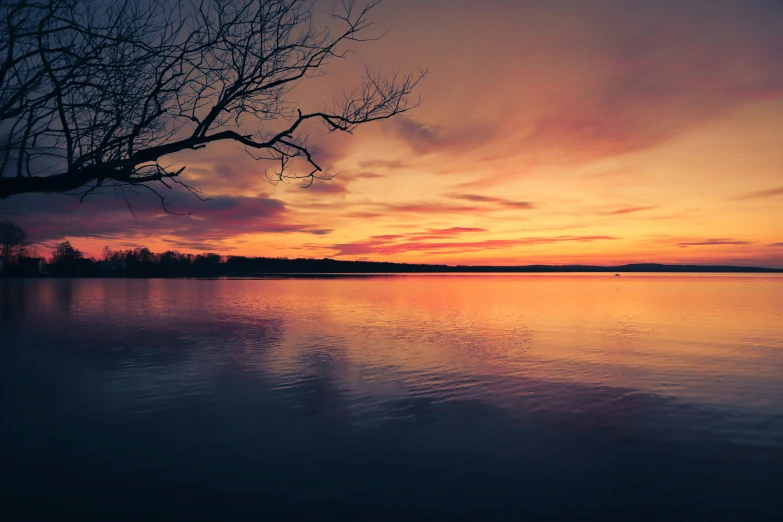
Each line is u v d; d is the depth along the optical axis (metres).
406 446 11.53
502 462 10.57
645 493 9.14
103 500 8.82
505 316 42.38
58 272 194.12
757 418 13.48
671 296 73.00
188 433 12.42
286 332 32.09
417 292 88.44
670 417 13.62
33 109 4.25
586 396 15.78
